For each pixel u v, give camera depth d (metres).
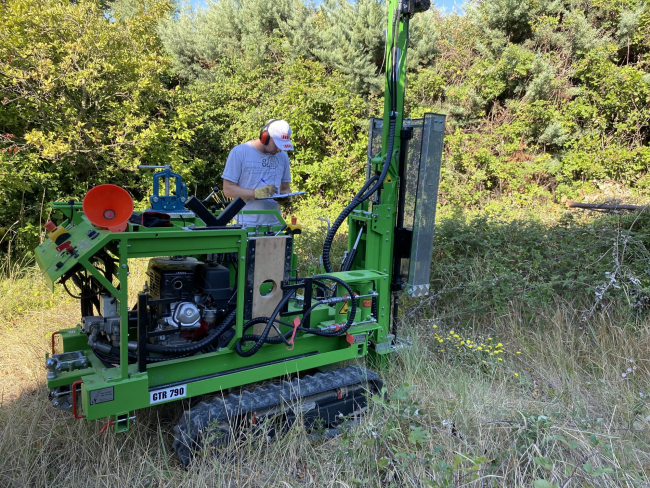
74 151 6.11
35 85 6.05
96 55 6.54
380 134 3.52
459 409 2.83
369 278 3.00
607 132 9.92
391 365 3.47
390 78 3.14
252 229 2.69
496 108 10.47
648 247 4.41
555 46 10.41
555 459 2.36
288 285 2.69
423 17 11.25
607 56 9.81
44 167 6.10
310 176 9.77
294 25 12.12
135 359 2.45
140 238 2.10
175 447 2.37
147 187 7.10
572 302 4.27
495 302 4.28
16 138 5.93
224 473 2.24
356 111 10.02
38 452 2.44
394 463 2.39
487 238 4.96
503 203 8.70
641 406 2.99
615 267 4.04
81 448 2.47
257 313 2.60
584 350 3.76
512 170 9.23
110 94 6.91
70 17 6.34
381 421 2.65
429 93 10.73
